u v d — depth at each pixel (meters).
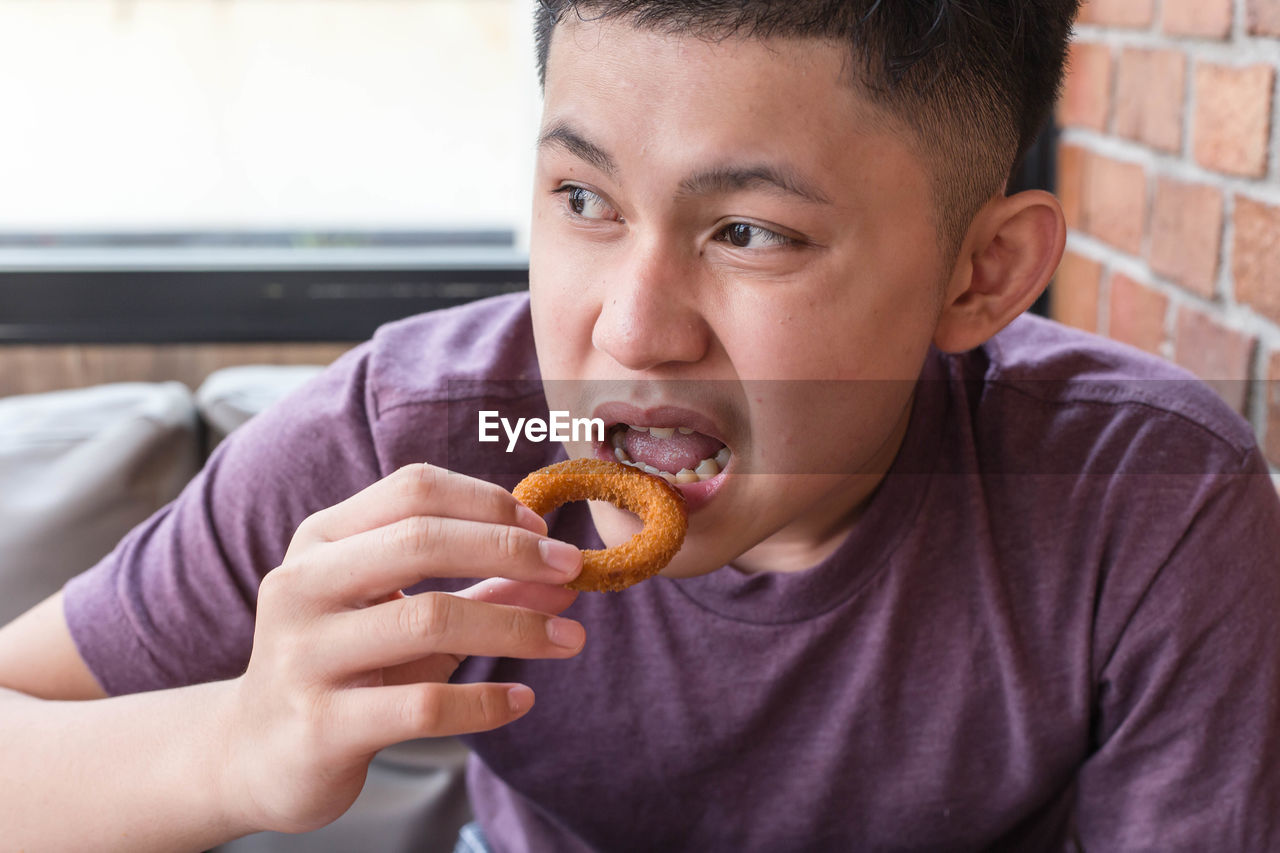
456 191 1.28
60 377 1.21
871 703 0.63
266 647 0.53
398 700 0.52
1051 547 0.64
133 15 1.20
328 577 0.52
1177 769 0.62
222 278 1.20
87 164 1.23
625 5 0.49
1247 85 0.81
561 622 0.52
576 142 0.51
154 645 0.63
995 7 0.54
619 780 0.67
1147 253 0.95
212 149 1.24
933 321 0.56
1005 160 0.57
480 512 0.52
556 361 0.55
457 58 1.24
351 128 1.25
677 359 0.52
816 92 0.49
